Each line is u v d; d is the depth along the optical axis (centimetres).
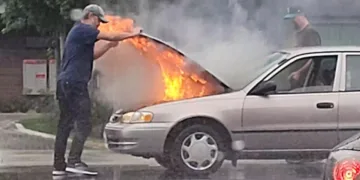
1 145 1647
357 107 1038
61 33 1847
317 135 1033
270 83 1034
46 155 1462
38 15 1812
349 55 1071
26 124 2127
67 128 1052
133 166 1223
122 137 1030
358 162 600
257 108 1028
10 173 1146
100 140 1650
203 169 1031
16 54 2833
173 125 1020
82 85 1030
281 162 1243
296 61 1064
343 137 1036
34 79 2816
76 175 1059
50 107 2266
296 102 1034
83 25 1039
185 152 1027
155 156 1047
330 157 643
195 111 1024
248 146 1030
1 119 2417
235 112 1027
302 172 1120
